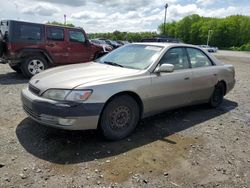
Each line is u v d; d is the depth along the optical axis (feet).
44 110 12.04
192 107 20.29
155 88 14.61
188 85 16.74
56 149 12.21
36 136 13.43
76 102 11.80
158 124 16.11
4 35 28.45
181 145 13.38
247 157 12.57
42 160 11.23
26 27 28.58
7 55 28.27
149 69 14.62
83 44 33.78
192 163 11.69
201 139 14.26
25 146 12.35
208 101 19.54
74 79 12.72
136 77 13.87
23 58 28.91
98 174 10.44
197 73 17.44
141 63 15.23
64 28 31.68
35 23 29.27
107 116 12.87
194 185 10.14
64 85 12.17
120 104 13.29
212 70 18.89
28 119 15.69
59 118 11.78
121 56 16.61
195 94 17.63
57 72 14.21
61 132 14.01
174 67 16.08
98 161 11.39
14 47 27.91
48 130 14.19
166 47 16.10
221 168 11.43
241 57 113.80
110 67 15.02
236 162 12.03
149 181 10.21
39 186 9.54
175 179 10.44
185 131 15.23
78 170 10.64
